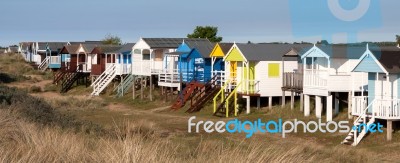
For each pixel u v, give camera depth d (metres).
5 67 78.75
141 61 49.56
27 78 67.75
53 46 81.62
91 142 14.58
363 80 29.92
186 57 43.91
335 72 31.67
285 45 39.00
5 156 9.95
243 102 38.47
